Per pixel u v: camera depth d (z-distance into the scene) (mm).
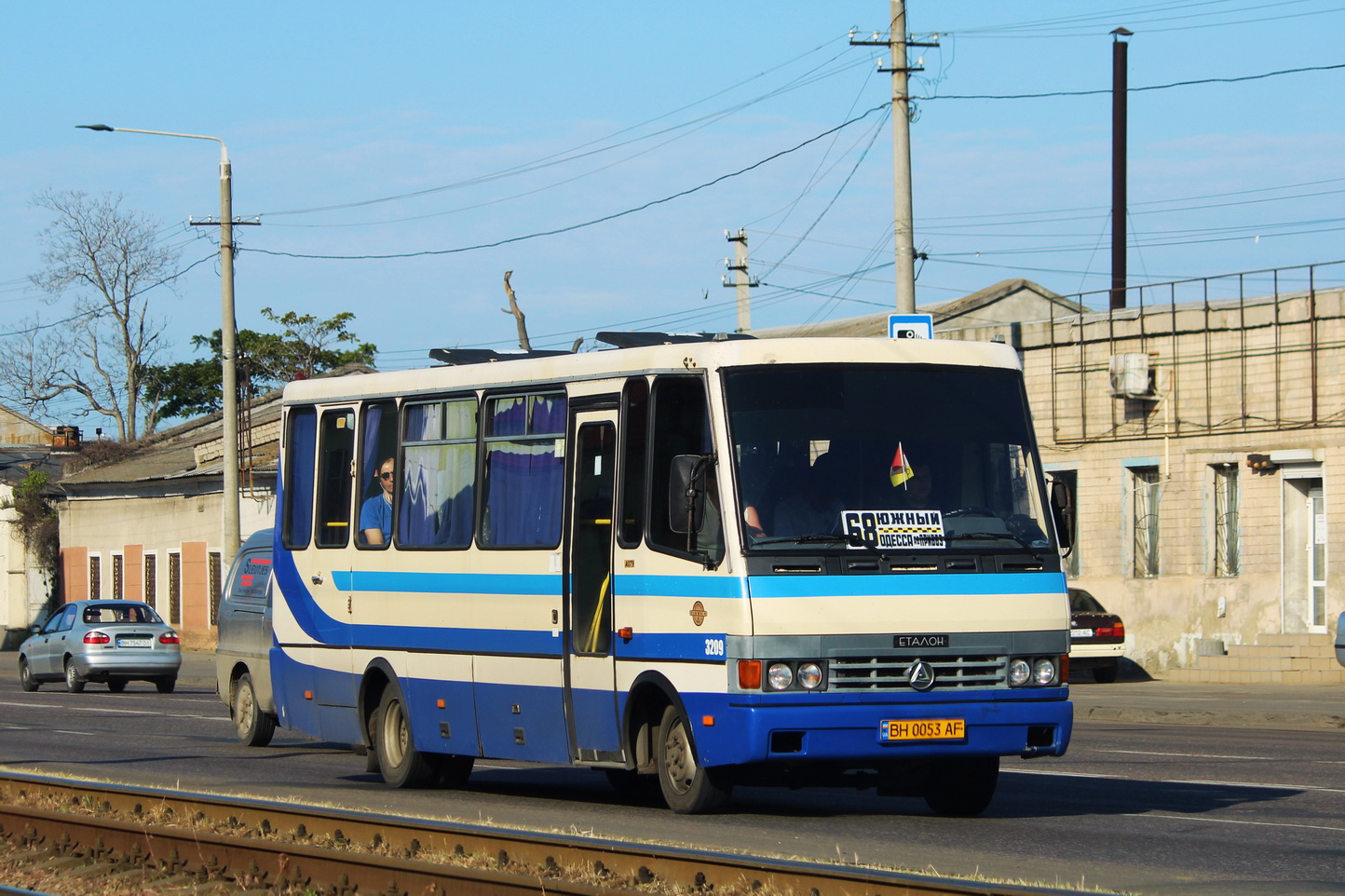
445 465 27781
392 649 28656
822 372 22875
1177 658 59344
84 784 26891
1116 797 26438
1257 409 57125
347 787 29562
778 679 21484
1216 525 58781
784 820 23812
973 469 23047
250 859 20203
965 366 23562
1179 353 59688
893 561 22172
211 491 97562
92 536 112438
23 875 21219
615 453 24078
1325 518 55156
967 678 22234
